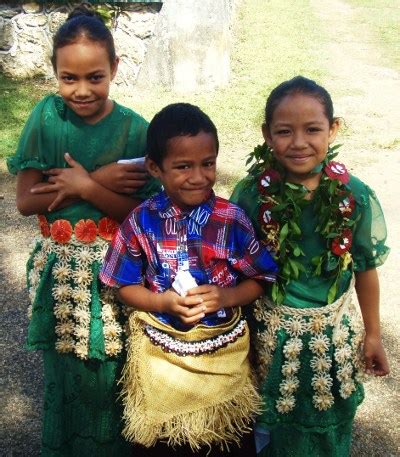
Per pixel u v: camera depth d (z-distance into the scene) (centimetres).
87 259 238
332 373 231
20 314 409
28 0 865
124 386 238
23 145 239
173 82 866
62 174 233
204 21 847
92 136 237
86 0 841
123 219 240
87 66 219
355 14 1477
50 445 256
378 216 230
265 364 231
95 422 258
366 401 339
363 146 727
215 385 213
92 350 242
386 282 463
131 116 242
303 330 226
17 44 884
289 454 242
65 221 238
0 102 794
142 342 220
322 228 220
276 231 222
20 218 539
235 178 617
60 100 238
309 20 1379
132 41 858
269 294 228
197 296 208
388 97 908
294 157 212
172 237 220
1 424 318
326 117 211
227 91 873
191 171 209
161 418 213
